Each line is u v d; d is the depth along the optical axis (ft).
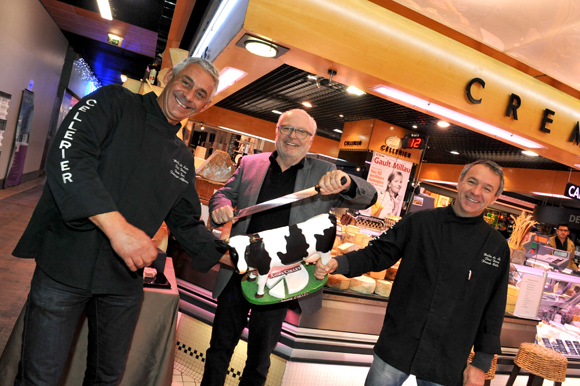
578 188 21.38
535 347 9.85
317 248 5.26
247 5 9.56
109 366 4.72
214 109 33.60
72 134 3.73
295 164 6.40
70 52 40.37
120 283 4.39
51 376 4.23
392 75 11.30
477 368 5.75
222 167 10.54
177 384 8.30
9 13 21.27
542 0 8.21
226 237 6.30
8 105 24.04
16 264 12.59
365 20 10.73
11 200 23.76
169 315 6.63
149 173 4.43
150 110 4.53
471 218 5.98
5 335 7.97
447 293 5.80
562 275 11.62
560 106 13.82
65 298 4.13
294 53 10.57
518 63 12.69
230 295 6.47
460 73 12.18
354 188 5.70
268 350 6.41
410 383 9.53
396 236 6.36
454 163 33.22
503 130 13.67
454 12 9.63
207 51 14.32
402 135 22.57
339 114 23.38
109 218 3.55
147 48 34.88
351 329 8.57
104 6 26.11
